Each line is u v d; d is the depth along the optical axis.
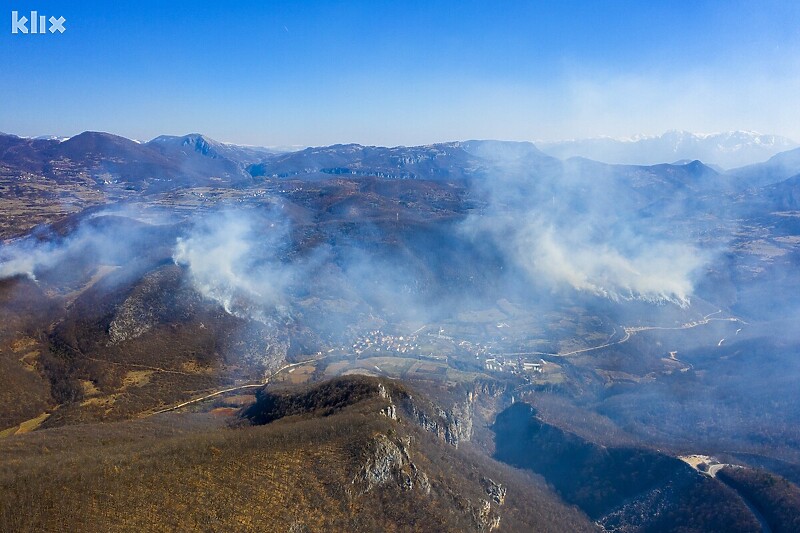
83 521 102.56
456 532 126.25
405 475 135.88
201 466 123.19
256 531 108.81
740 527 166.00
